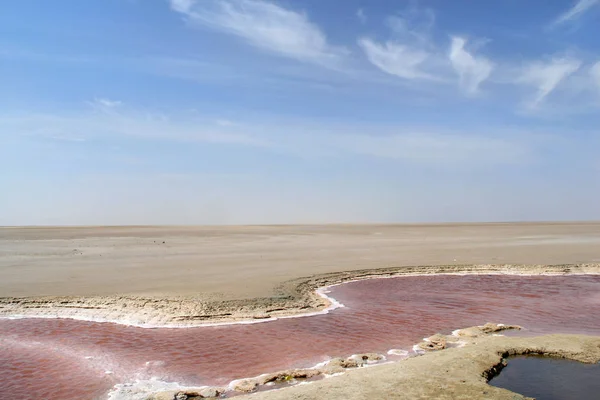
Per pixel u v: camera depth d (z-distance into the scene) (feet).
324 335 51.37
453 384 34.76
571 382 37.19
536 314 61.57
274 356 44.55
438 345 47.65
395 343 48.80
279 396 32.63
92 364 42.37
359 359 43.21
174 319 55.72
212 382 38.34
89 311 58.80
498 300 69.77
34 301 62.08
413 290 76.64
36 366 41.96
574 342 46.34
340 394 32.89
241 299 64.08
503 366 40.55
